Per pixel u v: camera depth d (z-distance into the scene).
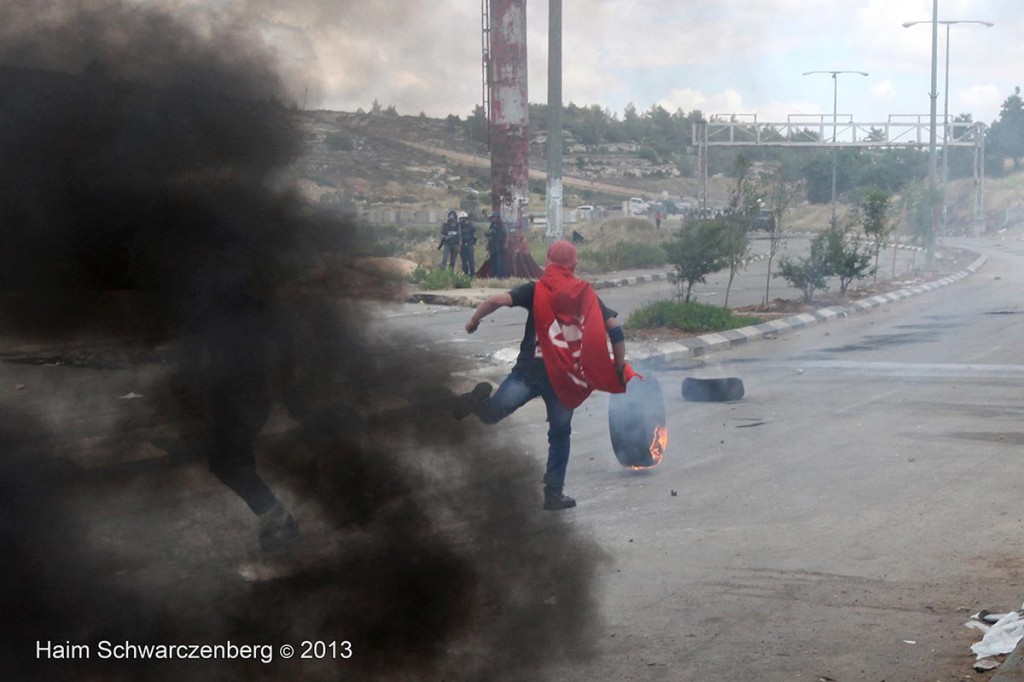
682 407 10.77
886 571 5.47
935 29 36.03
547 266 6.52
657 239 38.19
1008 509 6.60
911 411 10.27
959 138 59.31
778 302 22.83
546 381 6.46
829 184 73.69
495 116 25.55
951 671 4.23
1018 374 12.55
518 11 24.17
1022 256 48.22
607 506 6.84
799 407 10.66
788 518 6.50
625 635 4.63
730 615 4.88
